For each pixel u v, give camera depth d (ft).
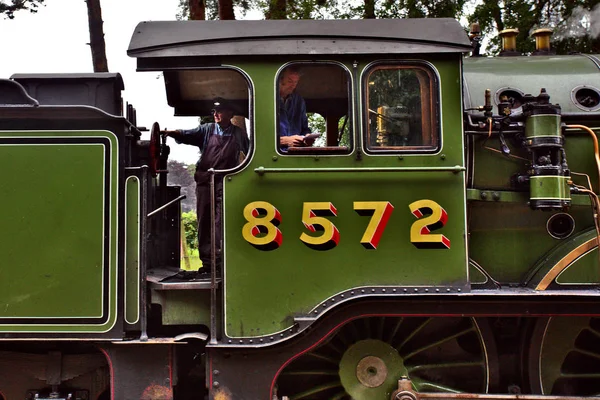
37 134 11.55
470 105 12.53
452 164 11.32
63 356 12.23
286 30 11.62
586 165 12.45
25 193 11.49
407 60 11.51
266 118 11.48
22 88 11.54
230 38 11.51
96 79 12.45
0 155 11.53
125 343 11.32
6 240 11.43
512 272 12.62
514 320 12.85
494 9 32.09
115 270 11.41
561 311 11.32
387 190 11.32
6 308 11.35
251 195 11.37
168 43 11.41
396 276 11.19
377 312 11.43
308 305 11.21
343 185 11.34
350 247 11.26
